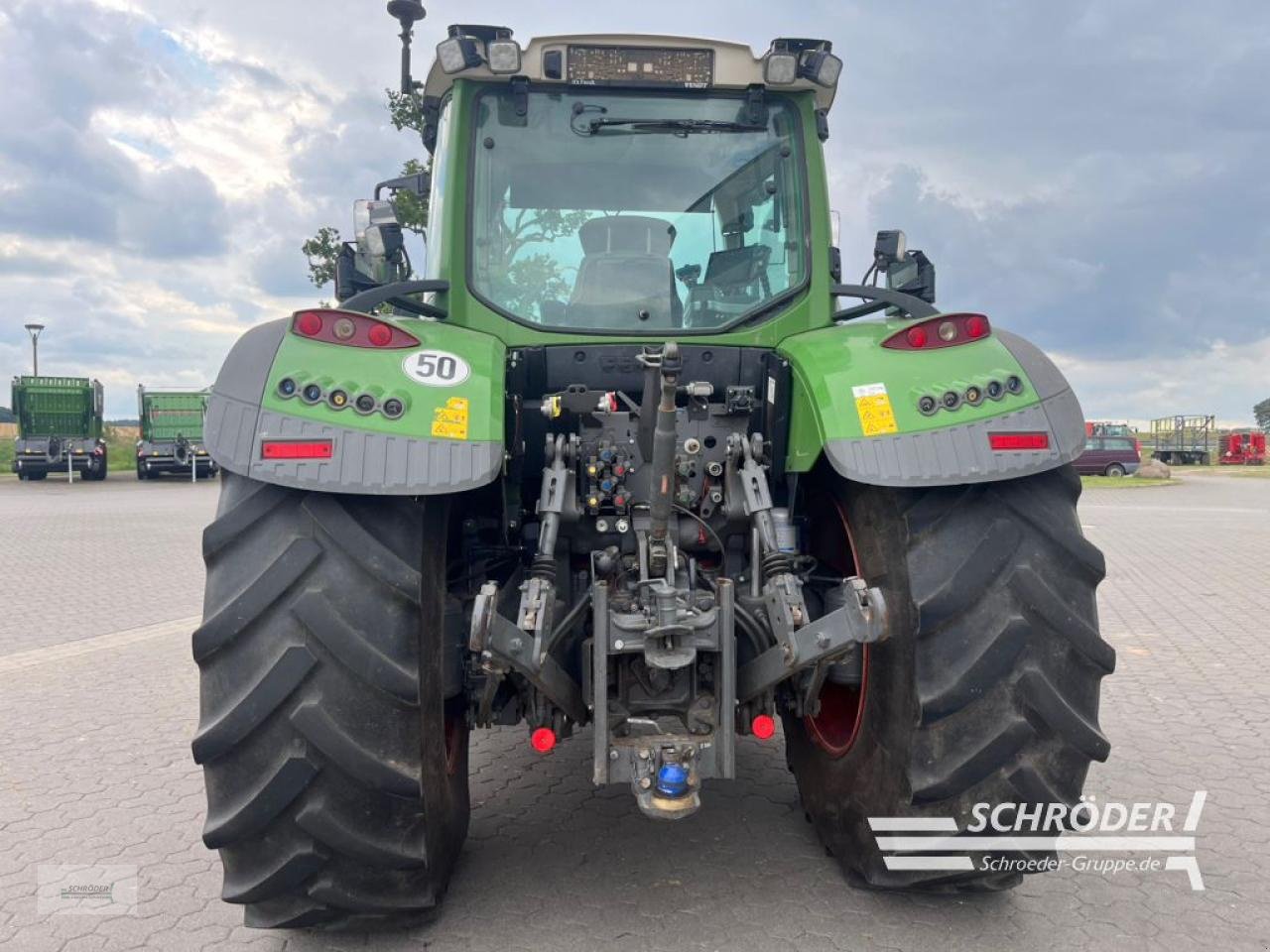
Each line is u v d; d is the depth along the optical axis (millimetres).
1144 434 70438
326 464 2521
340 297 4051
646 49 3494
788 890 3176
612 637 2697
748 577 3178
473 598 3072
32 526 15547
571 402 3055
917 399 2777
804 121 3586
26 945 2889
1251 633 7273
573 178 3518
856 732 3064
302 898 2672
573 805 3906
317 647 2498
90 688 5855
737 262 3545
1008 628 2652
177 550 12500
